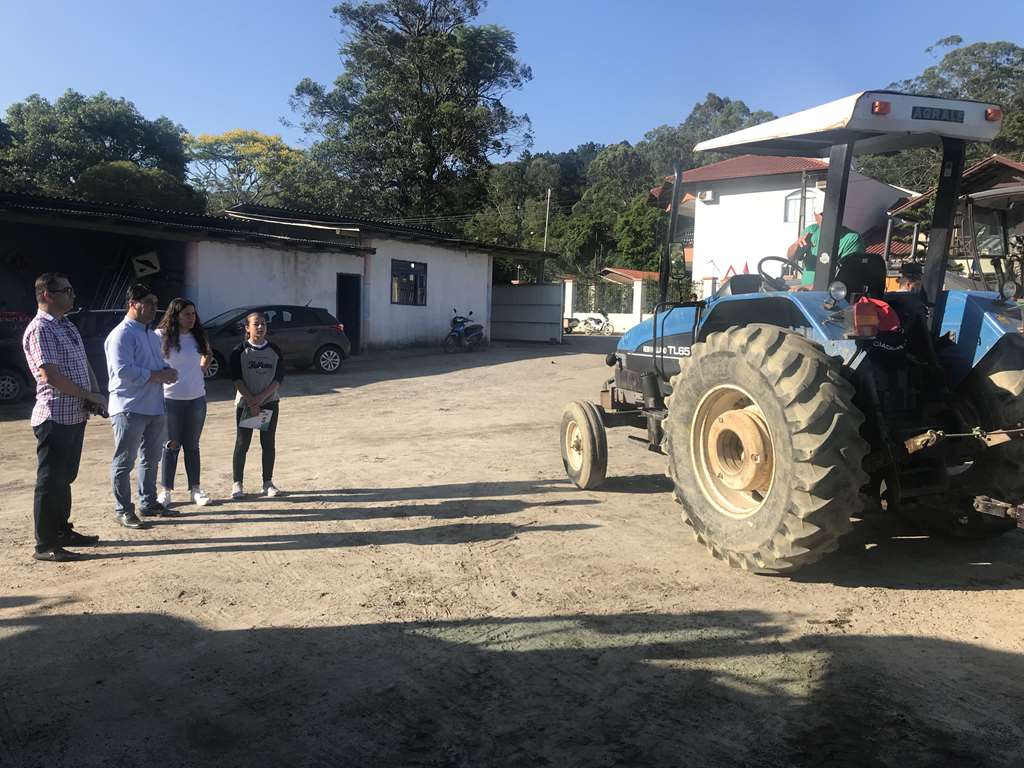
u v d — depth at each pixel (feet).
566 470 22.11
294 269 60.03
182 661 11.00
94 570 14.88
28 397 39.99
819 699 9.74
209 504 19.90
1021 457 13.78
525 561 15.21
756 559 13.55
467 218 128.16
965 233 21.83
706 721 9.29
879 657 10.89
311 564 15.16
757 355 13.41
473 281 76.59
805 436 12.54
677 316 19.07
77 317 41.06
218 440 30.37
